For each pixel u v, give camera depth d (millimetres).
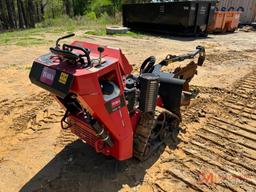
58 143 4203
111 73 2844
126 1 32250
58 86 2582
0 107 5473
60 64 2766
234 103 5938
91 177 3459
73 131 3535
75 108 3229
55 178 3441
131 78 3549
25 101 5801
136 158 3773
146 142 3500
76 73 2504
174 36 16312
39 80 2826
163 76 4035
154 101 3252
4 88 6555
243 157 3975
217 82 7426
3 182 3381
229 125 4922
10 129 4648
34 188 3281
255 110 5582
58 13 39594
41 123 4859
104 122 2850
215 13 17516
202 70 8641
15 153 3961
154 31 17438
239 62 9836
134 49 11719
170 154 3975
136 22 18266
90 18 28984
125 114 3057
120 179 3432
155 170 3613
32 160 3797
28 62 9109
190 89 6684
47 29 19656
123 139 3105
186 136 4488
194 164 3777
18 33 17609
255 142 4391
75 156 3871
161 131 4000
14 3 31859
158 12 16234
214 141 4359
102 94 2744
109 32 16406
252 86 7109
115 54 3215
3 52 10727
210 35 17469
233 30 19438
